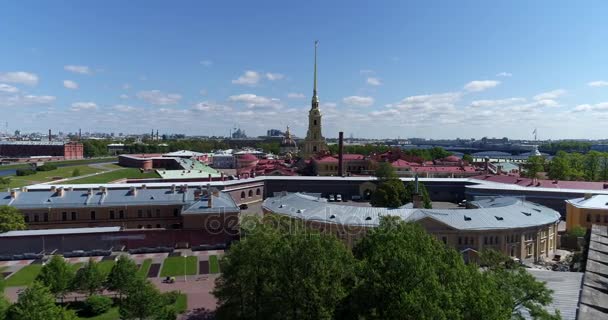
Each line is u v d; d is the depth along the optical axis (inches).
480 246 3752.5
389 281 1889.8
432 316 1668.3
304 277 2197.3
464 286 1884.8
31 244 4141.2
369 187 7229.3
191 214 4591.5
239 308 2432.3
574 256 3759.8
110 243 4360.2
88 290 3024.1
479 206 4948.3
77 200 4845.0
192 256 4244.6
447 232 3747.5
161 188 5305.1
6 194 4842.5
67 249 4229.8
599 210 4803.2
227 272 2534.5
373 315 1843.0
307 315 2164.1
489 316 1704.0
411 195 5388.8
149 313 2500.0
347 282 2338.8
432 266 1931.6
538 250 4111.7
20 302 2078.0
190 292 3324.3
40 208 4665.4
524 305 1985.7
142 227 4940.9
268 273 2322.8
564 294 2434.8
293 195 4911.4
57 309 2030.0
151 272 3782.0
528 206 4439.0
